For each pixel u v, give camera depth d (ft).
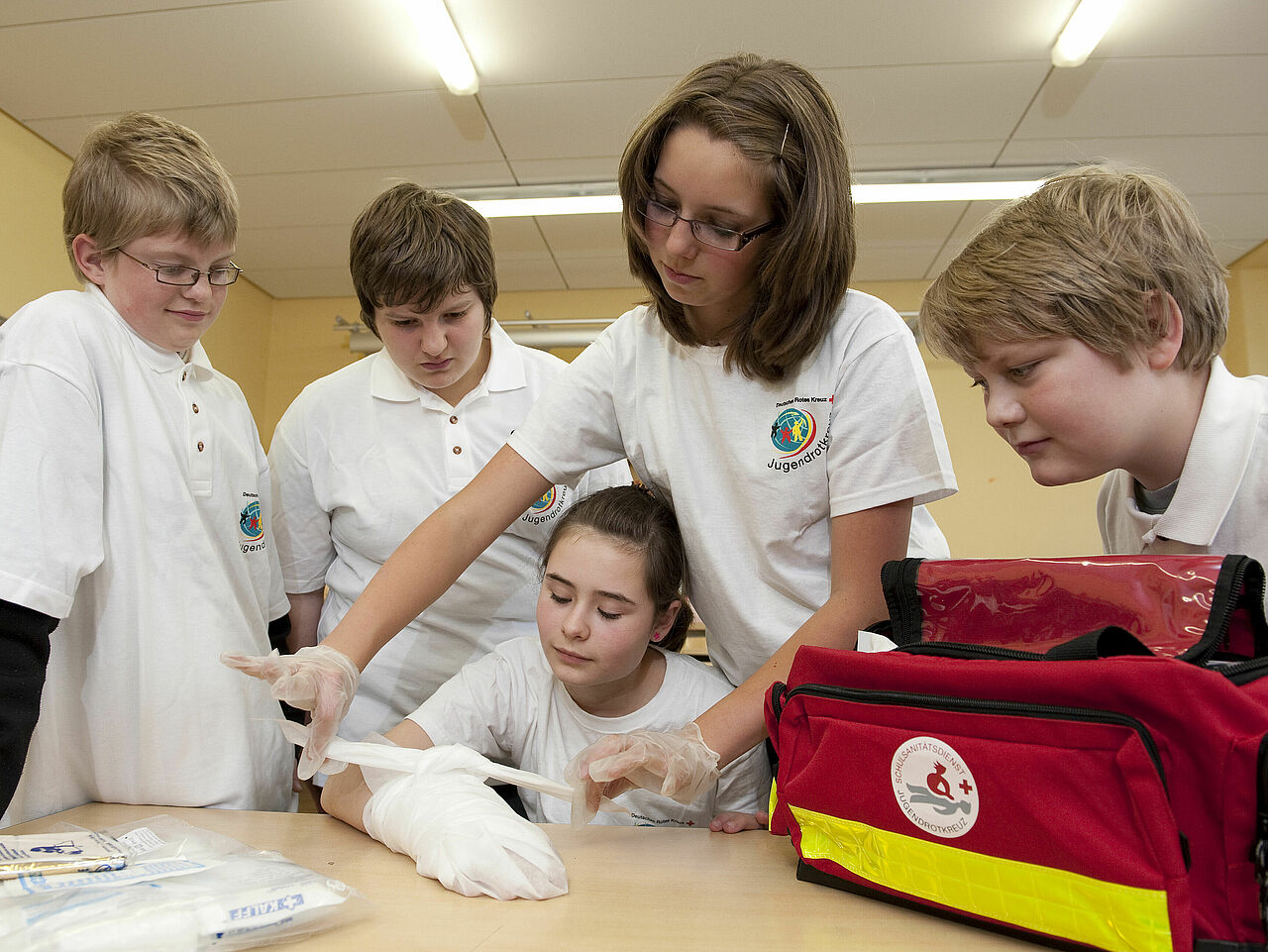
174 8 7.98
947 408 14.03
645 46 8.46
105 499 3.09
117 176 3.06
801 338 2.87
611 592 3.17
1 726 2.51
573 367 3.54
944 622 2.30
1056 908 1.79
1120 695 1.74
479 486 3.38
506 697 3.54
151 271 3.14
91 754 3.10
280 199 11.53
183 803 3.17
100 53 8.57
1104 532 3.37
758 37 8.30
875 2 7.83
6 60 8.63
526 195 11.18
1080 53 8.25
